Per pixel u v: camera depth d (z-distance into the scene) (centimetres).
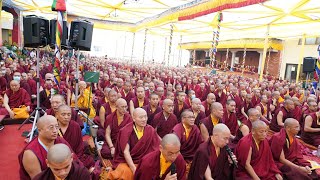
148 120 631
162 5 1650
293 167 447
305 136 689
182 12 1410
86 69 1599
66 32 657
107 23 2872
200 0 1206
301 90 1255
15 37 2497
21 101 729
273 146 461
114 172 405
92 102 820
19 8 2383
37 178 267
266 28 1817
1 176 426
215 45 1366
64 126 414
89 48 598
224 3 997
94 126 525
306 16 1313
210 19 1717
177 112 672
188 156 483
